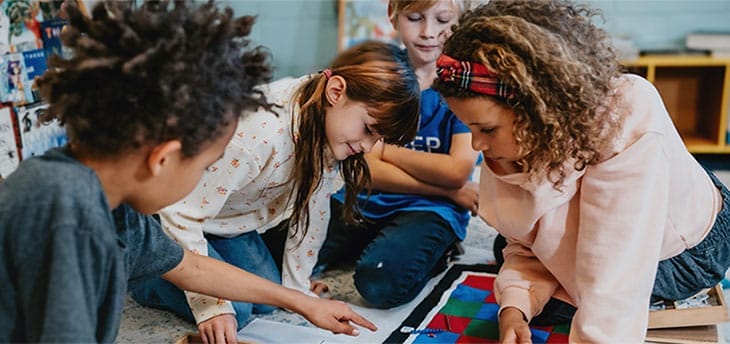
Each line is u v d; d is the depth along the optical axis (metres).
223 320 1.32
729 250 1.37
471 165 1.67
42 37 1.98
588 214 1.16
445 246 1.60
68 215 0.79
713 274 1.35
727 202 1.37
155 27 0.82
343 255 1.77
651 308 1.36
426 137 1.72
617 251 1.13
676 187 1.24
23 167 0.83
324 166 1.41
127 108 0.81
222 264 1.19
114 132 0.82
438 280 1.63
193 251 1.29
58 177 0.81
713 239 1.32
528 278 1.33
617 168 1.12
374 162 1.71
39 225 0.79
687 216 1.27
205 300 1.32
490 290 1.57
